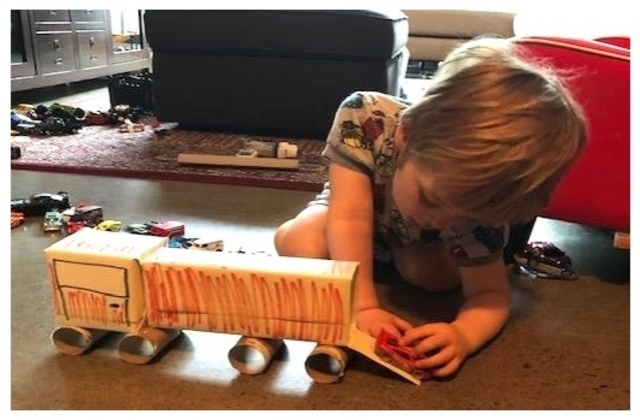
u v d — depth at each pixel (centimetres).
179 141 190
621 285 93
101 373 64
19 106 227
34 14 260
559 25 274
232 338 72
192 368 66
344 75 198
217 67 206
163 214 119
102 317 66
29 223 112
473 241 73
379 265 96
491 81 59
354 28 192
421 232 78
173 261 65
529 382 65
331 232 76
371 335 68
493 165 56
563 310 83
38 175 148
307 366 64
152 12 205
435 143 58
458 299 85
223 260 65
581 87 87
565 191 92
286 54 200
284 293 63
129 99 246
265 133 210
